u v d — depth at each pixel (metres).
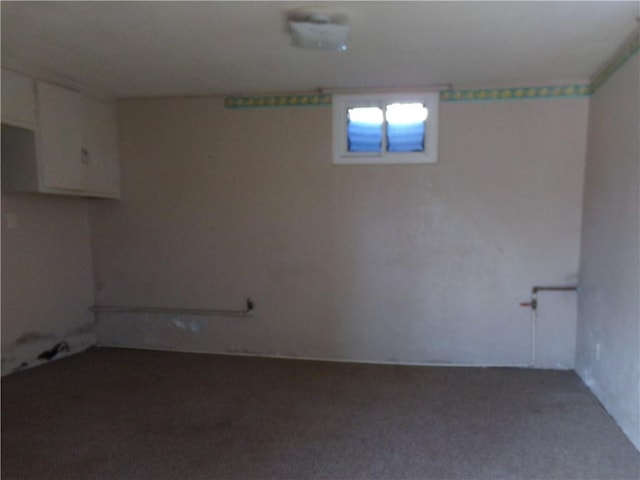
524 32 2.39
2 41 2.55
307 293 3.69
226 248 3.78
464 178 3.39
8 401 2.88
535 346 3.42
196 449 2.30
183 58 2.82
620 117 2.54
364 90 3.44
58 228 3.71
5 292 3.29
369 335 3.62
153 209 3.87
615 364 2.56
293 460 2.20
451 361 3.53
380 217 3.53
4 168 3.15
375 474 2.08
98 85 3.42
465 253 3.44
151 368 3.49
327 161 3.56
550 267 3.34
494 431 2.46
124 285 3.98
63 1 2.06
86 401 2.89
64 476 2.08
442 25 2.30
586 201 3.16
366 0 2.03
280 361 3.65
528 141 3.29
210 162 3.73
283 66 2.97
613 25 2.29
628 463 2.14
